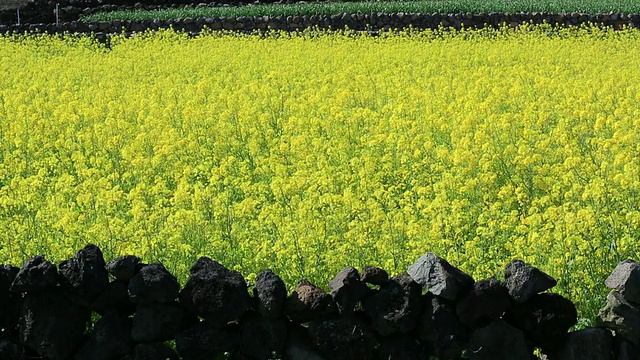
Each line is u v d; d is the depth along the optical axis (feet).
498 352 19.24
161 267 20.02
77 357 20.12
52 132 40.06
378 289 20.06
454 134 36.55
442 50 68.08
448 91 46.85
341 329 19.60
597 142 33.91
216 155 36.91
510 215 25.75
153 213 26.22
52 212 26.63
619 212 27.17
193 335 19.80
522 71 51.78
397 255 23.81
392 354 19.52
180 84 53.11
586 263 23.24
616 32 79.77
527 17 87.71
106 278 20.20
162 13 97.76
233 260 24.14
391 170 33.12
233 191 31.76
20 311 20.35
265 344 19.79
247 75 56.18
